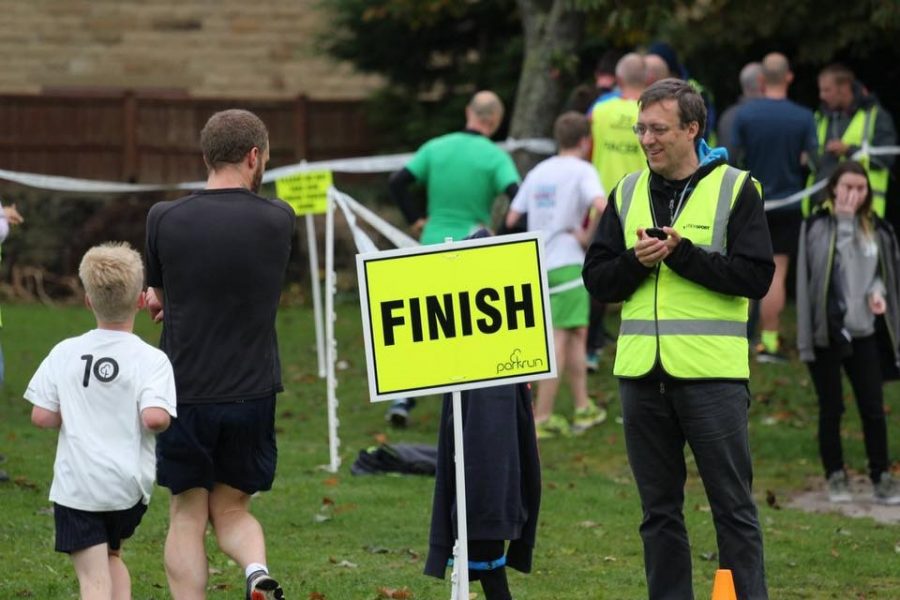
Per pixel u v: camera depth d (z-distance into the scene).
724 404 12.66
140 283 12.27
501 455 13.00
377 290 12.32
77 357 12.15
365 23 42.88
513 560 13.45
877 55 38.28
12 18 53.06
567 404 26.41
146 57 53.34
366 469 20.72
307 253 41.84
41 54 53.09
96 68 53.25
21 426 23.75
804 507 20.41
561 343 24.28
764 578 12.84
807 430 24.91
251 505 18.53
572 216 23.67
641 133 12.88
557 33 34.47
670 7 33.72
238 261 12.68
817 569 16.45
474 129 23.84
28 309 38.00
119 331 12.27
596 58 38.31
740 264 12.54
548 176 23.64
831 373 20.48
